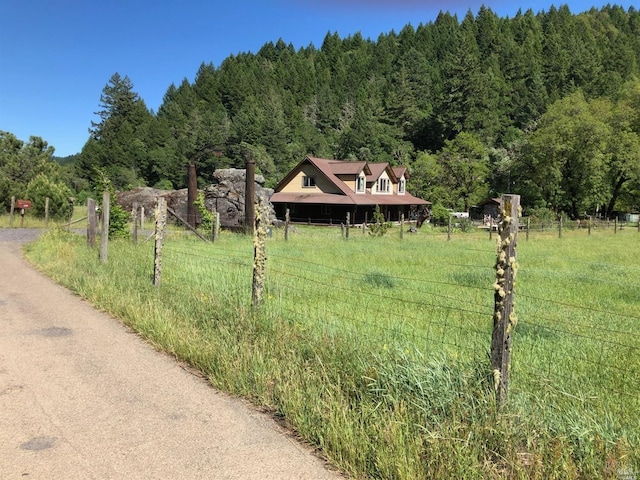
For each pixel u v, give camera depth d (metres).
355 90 124.25
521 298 9.12
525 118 97.00
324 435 3.54
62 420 3.88
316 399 3.87
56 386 4.54
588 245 22.64
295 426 3.79
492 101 93.50
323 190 46.88
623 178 53.78
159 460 3.34
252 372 4.52
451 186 58.41
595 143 50.41
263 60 155.00
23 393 4.37
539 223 37.50
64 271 9.69
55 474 3.15
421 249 18.58
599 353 5.52
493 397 3.50
